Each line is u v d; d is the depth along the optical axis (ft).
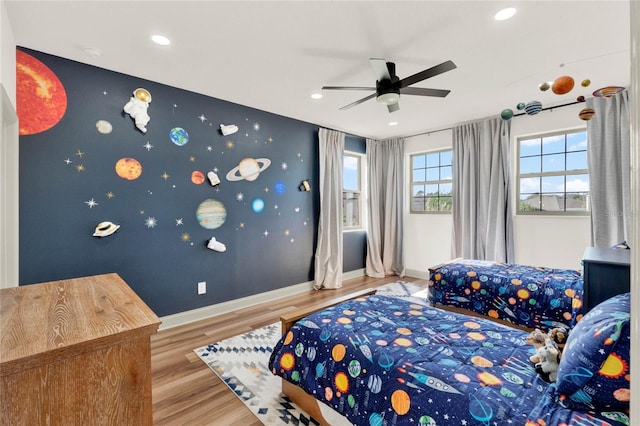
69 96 8.59
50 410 2.69
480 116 13.83
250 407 6.42
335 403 5.15
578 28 7.18
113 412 2.99
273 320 11.16
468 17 6.79
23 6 6.24
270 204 13.38
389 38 7.57
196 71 9.32
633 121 1.64
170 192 10.51
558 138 12.87
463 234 14.65
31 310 3.49
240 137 12.28
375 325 6.02
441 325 6.04
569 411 3.74
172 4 6.29
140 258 9.93
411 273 17.61
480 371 4.45
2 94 5.91
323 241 15.23
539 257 13.12
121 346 3.02
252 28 7.14
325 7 6.44
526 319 8.73
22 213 7.98
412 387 4.36
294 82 10.12
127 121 9.60
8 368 2.47
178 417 6.14
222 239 11.86
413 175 17.83
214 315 11.62
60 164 8.50
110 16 6.64
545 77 9.79
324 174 15.21
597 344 3.68
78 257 8.82
